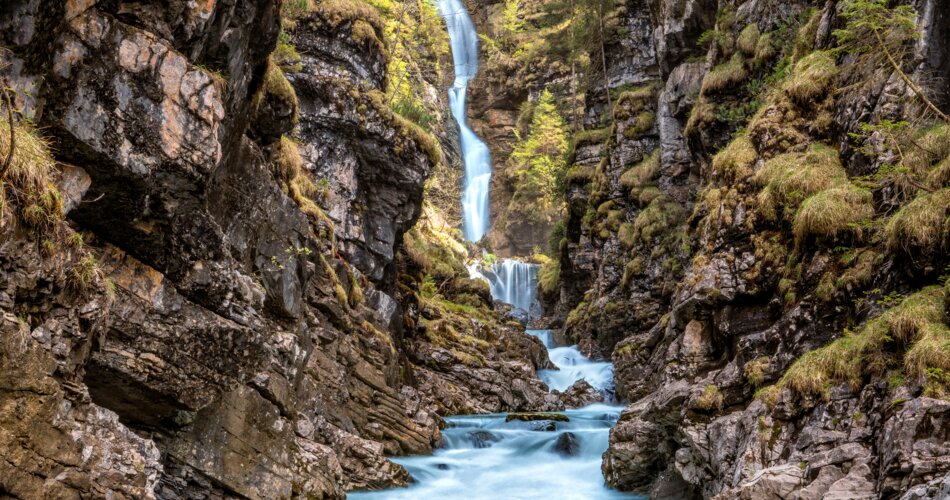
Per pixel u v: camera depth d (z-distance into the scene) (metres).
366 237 22.48
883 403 8.79
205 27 8.40
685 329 14.62
